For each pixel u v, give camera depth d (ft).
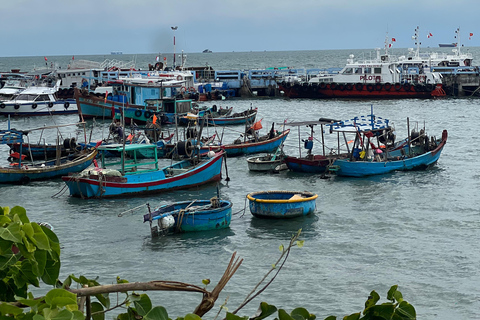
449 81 299.79
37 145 145.38
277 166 126.93
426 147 133.28
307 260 70.59
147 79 224.53
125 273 67.10
